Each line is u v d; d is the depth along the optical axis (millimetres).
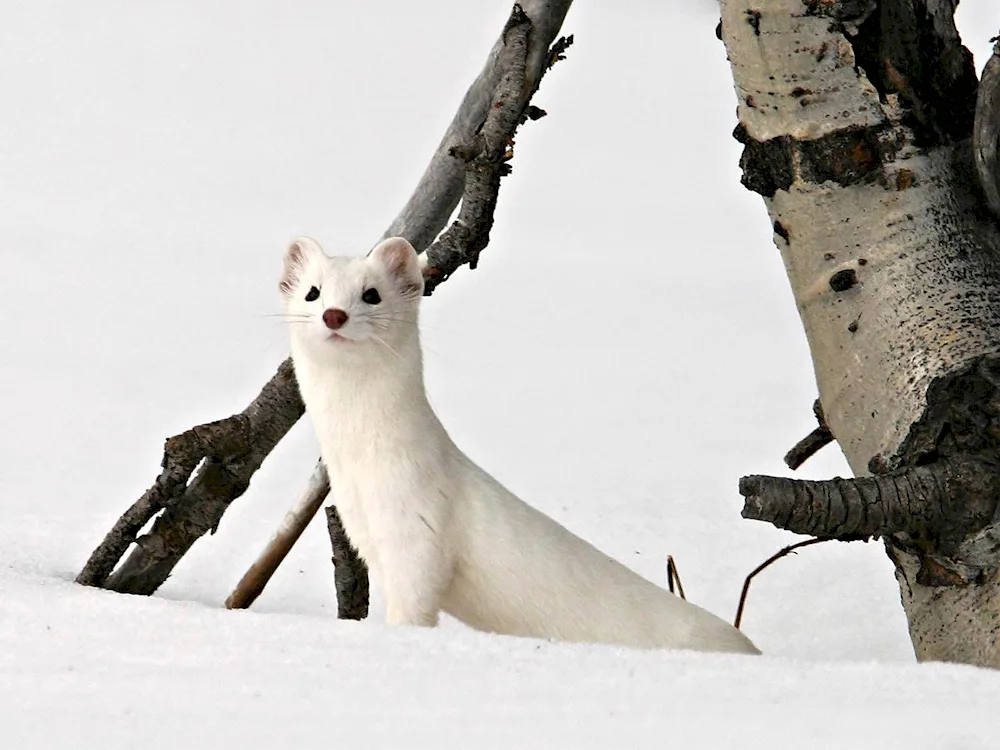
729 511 13305
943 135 8906
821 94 8828
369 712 5875
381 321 9273
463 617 9602
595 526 12773
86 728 5668
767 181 9148
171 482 9891
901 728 5688
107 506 13398
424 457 9266
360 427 9273
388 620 9375
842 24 8758
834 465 15680
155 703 5984
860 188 8844
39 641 7094
